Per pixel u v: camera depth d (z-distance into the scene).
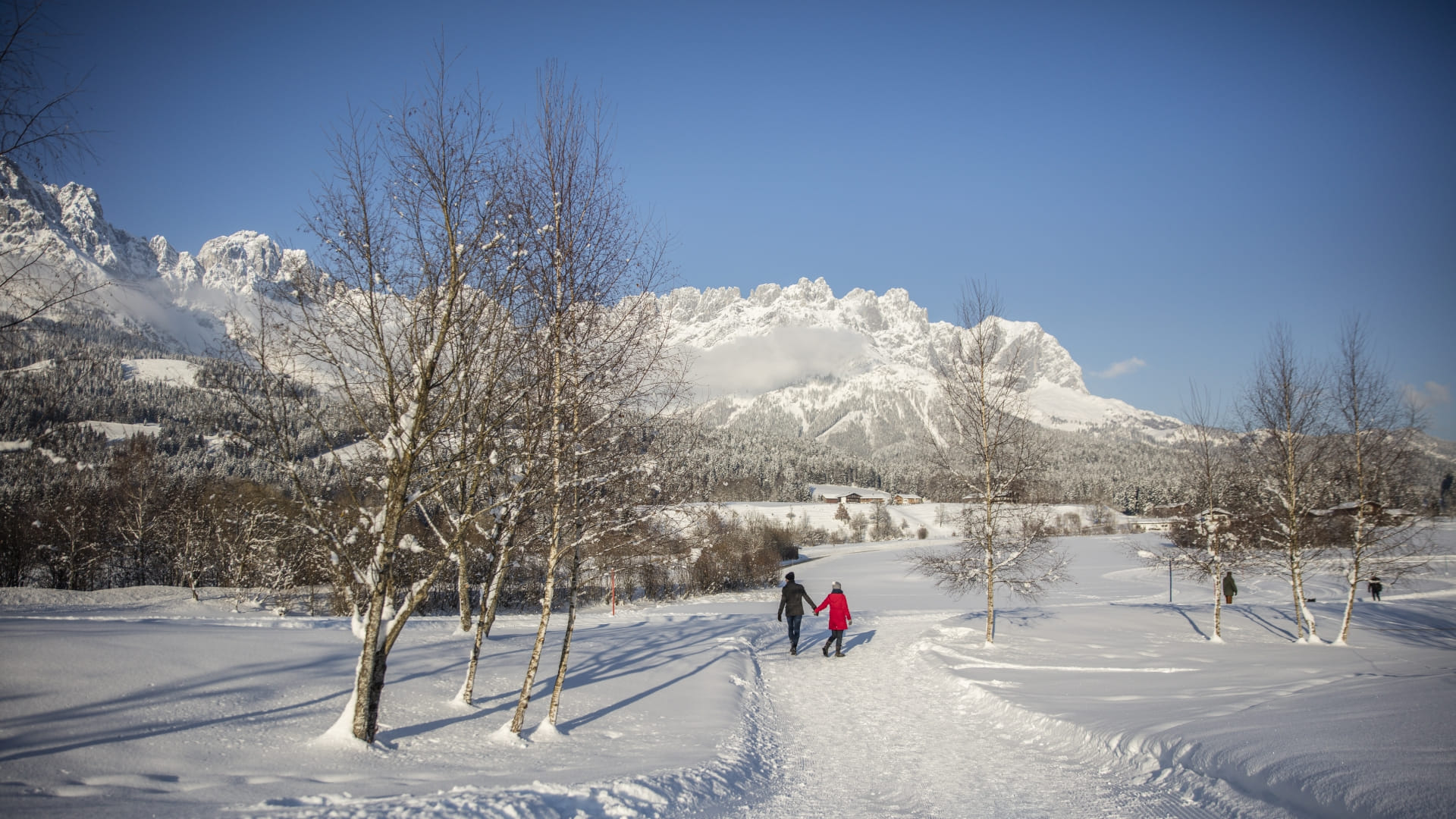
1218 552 20.75
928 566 19.97
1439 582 38.72
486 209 9.02
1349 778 6.51
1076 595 41.22
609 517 10.02
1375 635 21.72
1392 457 20.23
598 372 9.55
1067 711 11.08
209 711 8.56
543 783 7.03
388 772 7.34
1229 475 21.50
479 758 8.21
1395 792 6.00
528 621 22.25
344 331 8.71
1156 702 11.25
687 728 10.43
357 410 8.84
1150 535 96.19
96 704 8.20
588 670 13.91
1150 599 38.22
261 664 10.80
